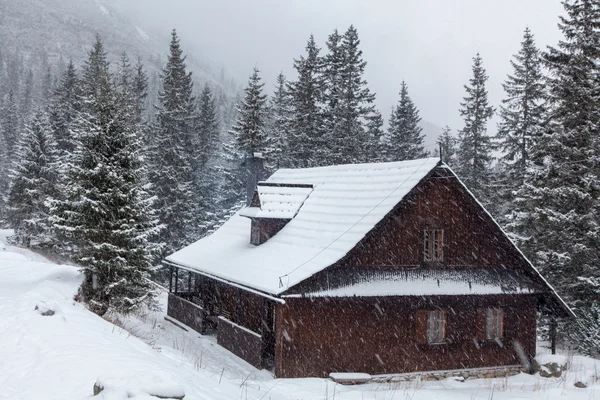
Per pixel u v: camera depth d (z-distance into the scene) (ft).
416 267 60.75
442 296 61.36
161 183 136.56
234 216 97.30
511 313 64.95
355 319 57.93
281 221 73.72
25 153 139.95
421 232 61.21
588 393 51.93
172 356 48.85
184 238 139.54
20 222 141.49
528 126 109.60
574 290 82.02
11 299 54.34
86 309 53.72
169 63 153.99
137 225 68.49
